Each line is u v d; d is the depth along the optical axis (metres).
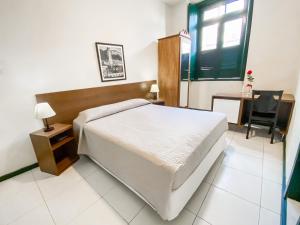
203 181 1.66
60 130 1.87
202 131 1.58
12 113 1.80
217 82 3.76
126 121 2.03
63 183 1.72
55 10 2.01
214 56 3.81
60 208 1.41
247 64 3.08
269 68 2.87
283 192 1.45
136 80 3.35
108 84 2.81
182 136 1.46
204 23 3.80
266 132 2.86
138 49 3.27
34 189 1.65
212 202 1.40
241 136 2.74
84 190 1.61
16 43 1.75
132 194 1.54
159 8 3.62
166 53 3.58
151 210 1.35
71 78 2.29
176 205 1.13
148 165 1.16
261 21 2.79
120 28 2.85
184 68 3.90
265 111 2.41
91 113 2.14
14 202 1.49
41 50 1.95
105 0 2.55
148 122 1.95
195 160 1.29
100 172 1.89
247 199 1.42
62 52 2.14
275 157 2.05
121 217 1.29
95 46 2.52
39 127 2.04
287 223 1.11
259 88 3.04
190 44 3.70
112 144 1.49
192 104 4.30
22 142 1.91
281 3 2.57
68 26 2.16
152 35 3.55
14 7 1.69
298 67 2.59
